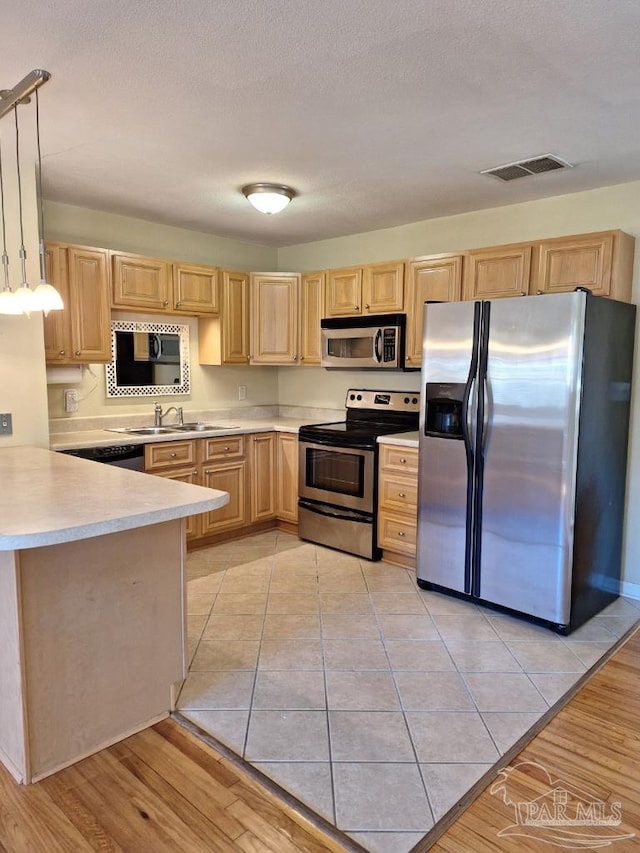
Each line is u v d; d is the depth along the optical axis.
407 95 2.24
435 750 2.00
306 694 2.34
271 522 4.66
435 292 3.81
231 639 2.80
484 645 2.76
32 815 1.70
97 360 3.68
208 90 2.21
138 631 2.09
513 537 2.98
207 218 4.16
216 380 4.85
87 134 2.63
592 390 2.84
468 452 3.09
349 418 4.64
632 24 1.75
